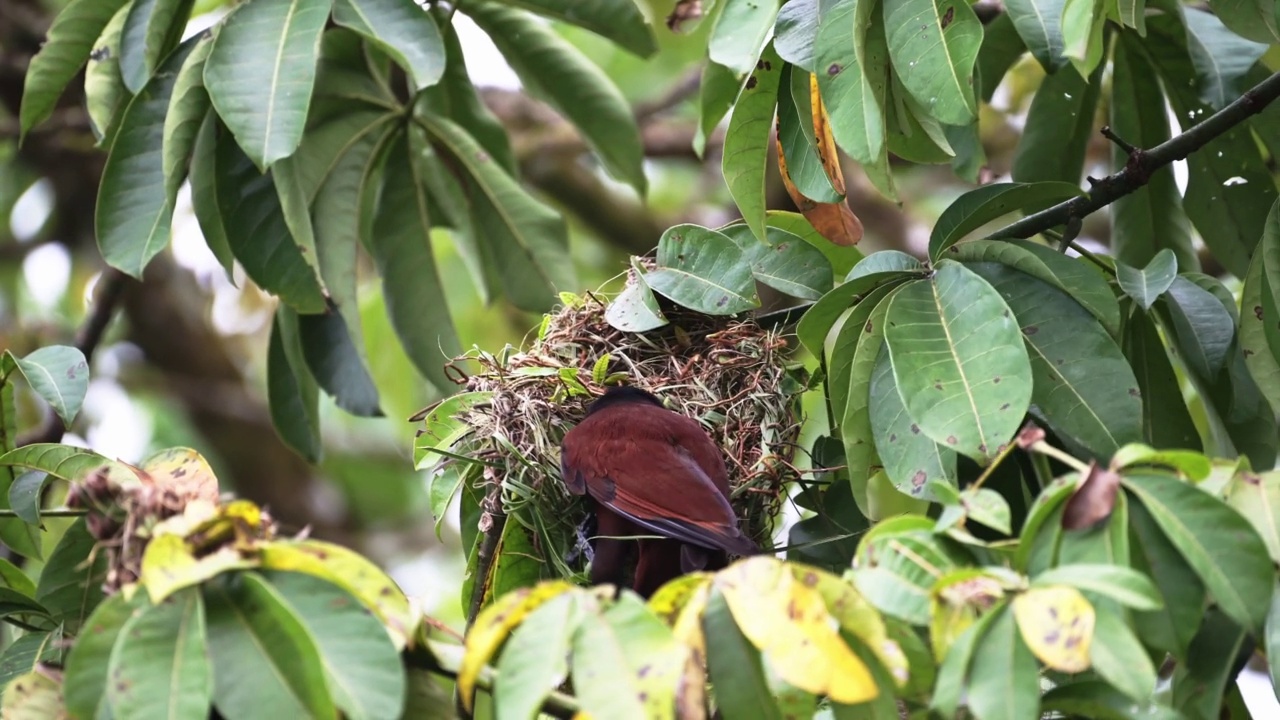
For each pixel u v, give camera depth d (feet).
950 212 23.94
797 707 16.90
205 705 15.46
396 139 33.42
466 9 36.04
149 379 57.21
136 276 27.37
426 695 18.40
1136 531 17.12
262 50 25.84
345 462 62.54
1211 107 29.96
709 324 30.81
